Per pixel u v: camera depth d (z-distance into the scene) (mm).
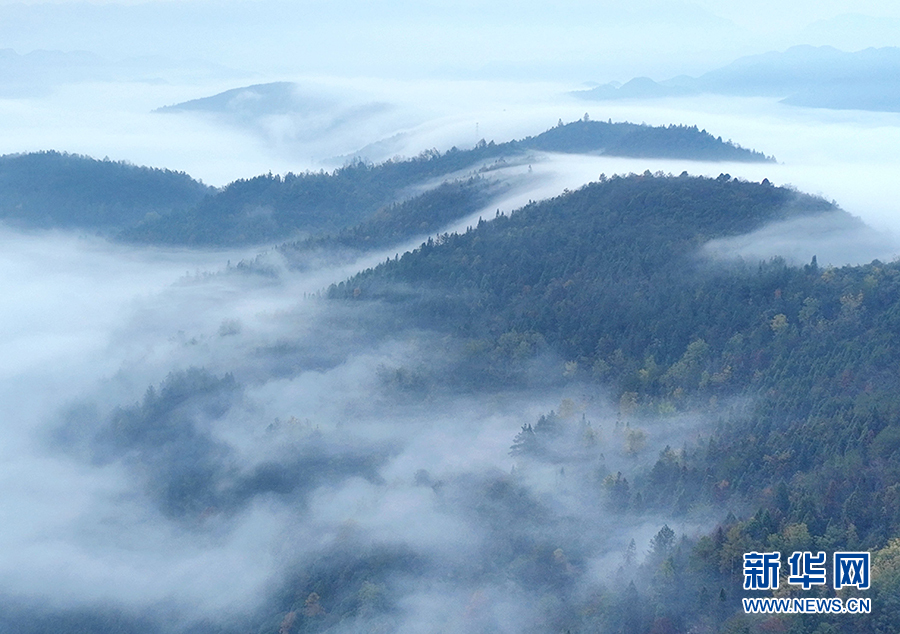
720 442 171250
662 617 127500
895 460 140375
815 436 156125
